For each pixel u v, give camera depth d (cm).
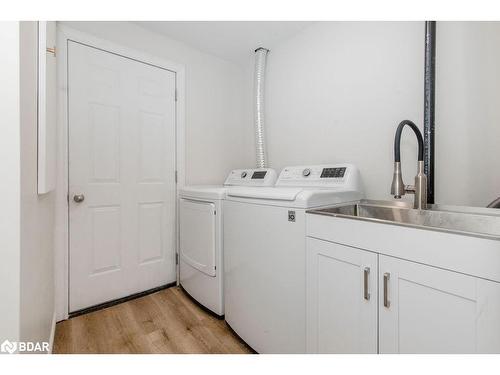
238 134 280
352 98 181
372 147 171
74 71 177
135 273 209
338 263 105
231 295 160
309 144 210
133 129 206
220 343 151
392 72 161
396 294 88
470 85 132
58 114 170
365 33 174
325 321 109
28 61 93
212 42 235
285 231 124
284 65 229
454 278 76
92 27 185
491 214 113
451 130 138
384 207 144
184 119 236
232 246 158
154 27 211
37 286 111
